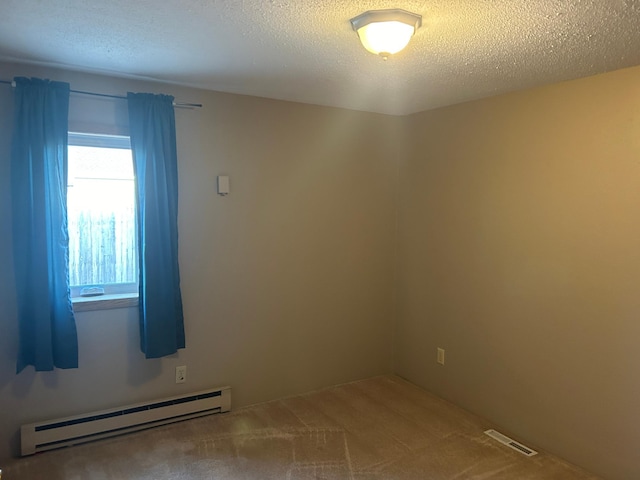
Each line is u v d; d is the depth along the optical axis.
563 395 2.79
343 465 2.69
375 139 3.87
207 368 3.28
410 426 3.17
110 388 2.96
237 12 1.82
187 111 3.07
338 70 2.61
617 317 2.52
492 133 3.15
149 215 2.86
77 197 2.87
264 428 3.11
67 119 2.64
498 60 2.36
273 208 3.44
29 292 2.62
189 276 3.16
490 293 3.21
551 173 2.80
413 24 1.83
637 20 1.83
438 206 3.61
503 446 2.94
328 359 3.80
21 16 1.90
